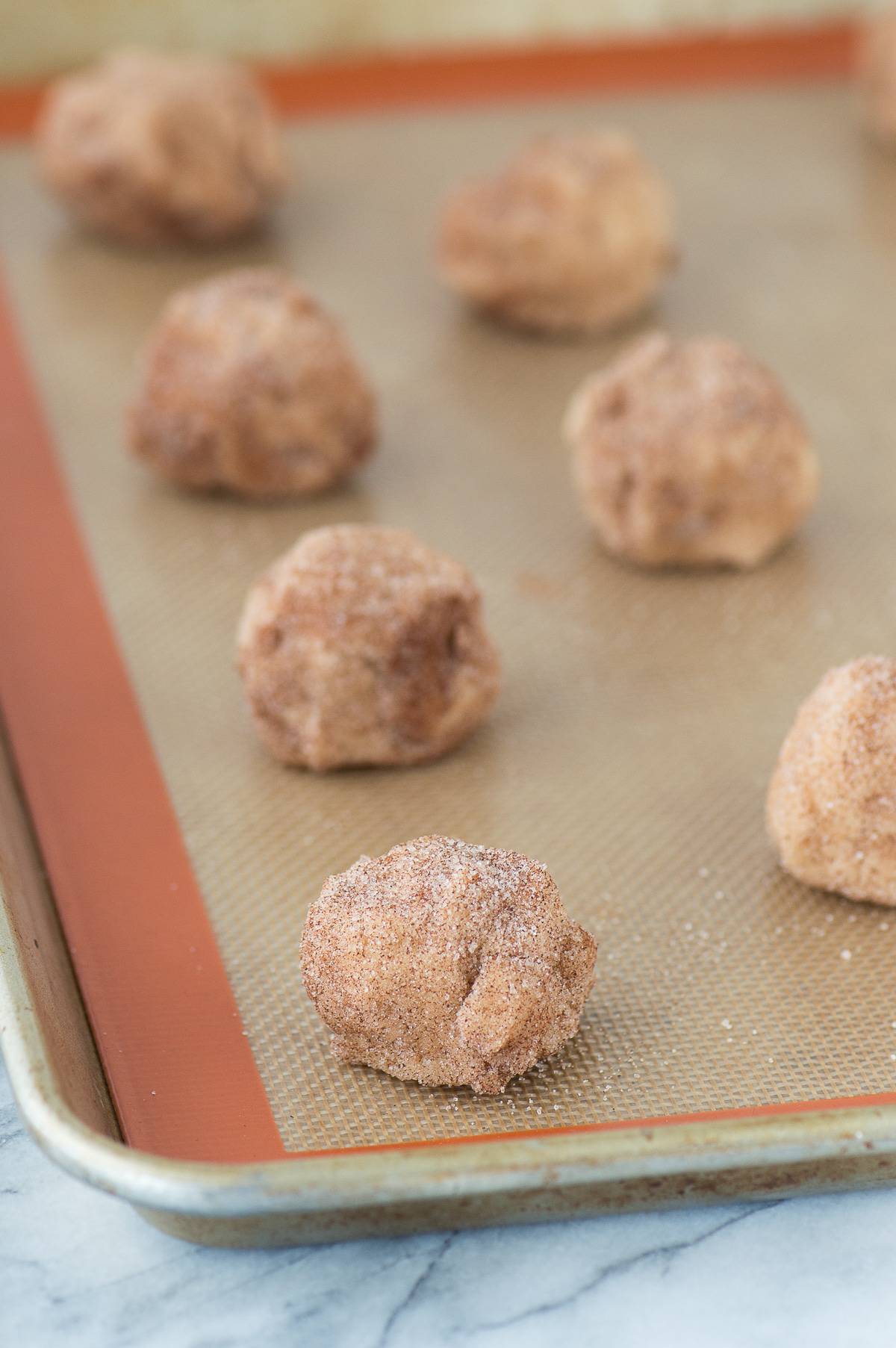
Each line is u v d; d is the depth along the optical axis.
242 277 0.69
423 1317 0.53
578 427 0.67
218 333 0.67
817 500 0.68
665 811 0.60
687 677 0.63
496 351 0.73
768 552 0.66
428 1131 0.55
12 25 0.83
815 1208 0.54
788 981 0.57
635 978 0.57
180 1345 0.53
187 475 0.68
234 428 0.67
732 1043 0.56
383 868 0.56
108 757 0.62
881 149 0.81
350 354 0.68
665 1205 0.54
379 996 0.55
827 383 0.72
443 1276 0.54
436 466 0.69
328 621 0.60
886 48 0.80
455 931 0.55
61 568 0.66
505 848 0.60
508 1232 0.54
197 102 0.75
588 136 0.74
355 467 0.68
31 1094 0.53
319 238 0.77
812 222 0.78
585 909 0.58
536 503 0.68
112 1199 0.55
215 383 0.67
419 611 0.60
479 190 0.74
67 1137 0.52
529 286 0.73
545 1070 0.56
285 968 0.57
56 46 0.83
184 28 0.84
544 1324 0.53
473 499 0.68
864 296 0.75
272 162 0.77
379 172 0.80
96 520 0.67
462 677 0.61
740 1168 0.53
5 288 0.75
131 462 0.69
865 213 0.78
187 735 0.62
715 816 0.60
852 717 0.58
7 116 0.82
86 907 0.59
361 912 0.55
